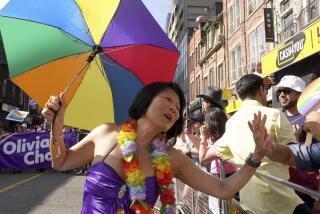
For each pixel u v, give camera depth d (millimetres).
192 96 45188
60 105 2320
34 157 13008
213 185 2357
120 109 3023
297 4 15352
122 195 2135
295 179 3365
